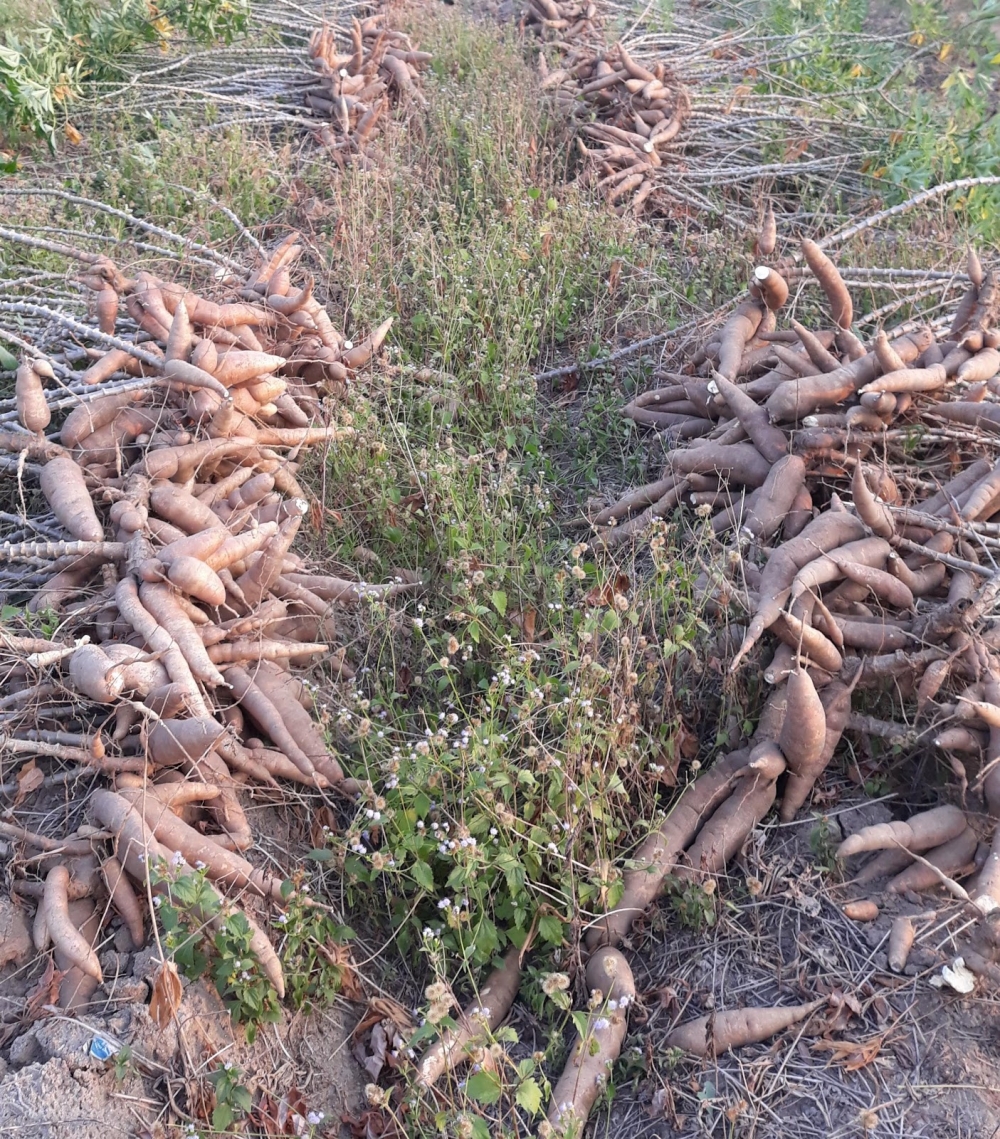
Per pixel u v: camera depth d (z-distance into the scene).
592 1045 1.14
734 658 1.59
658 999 1.37
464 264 2.61
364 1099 1.30
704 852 1.47
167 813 1.36
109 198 2.97
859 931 1.40
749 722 1.58
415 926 1.42
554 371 2.51
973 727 1.51
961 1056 1.26
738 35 4.27
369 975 1.41
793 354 1.96
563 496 2.23
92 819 1.37
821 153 3.56
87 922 1.32
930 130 3.33
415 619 1.62
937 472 1.93
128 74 3.82
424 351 2.53
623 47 3.73
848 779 1.59
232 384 1.91
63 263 2.52
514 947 1.40
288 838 1.52
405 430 2.13
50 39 3.46
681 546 1.97
